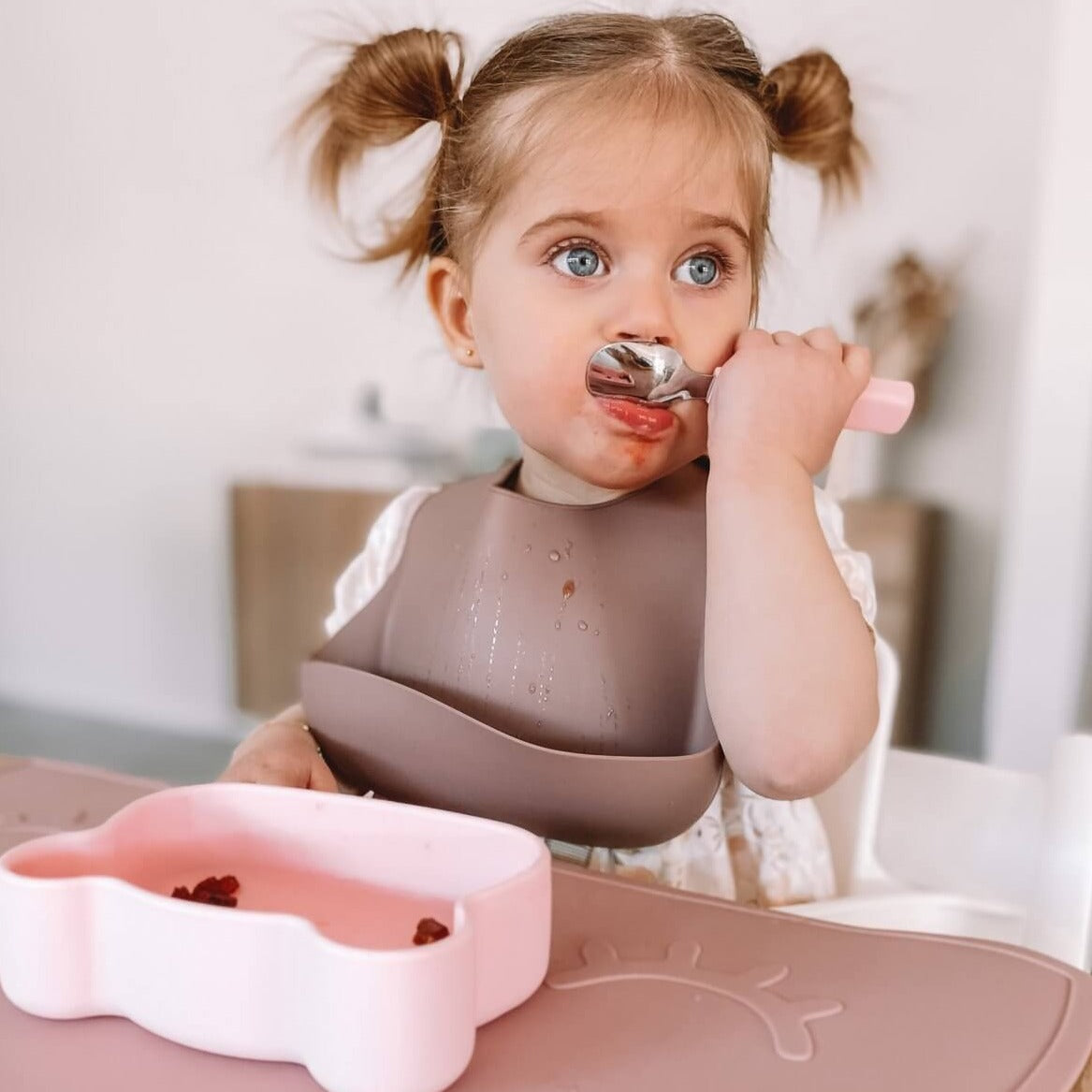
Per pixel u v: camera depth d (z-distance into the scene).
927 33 0.89
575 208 0.48
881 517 1.00
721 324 0.49
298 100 1.05
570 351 0.48
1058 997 0.34
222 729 1.29
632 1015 0.32
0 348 1.33
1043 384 0.98
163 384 1.25
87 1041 0.30
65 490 1.33
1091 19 0.92
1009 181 0.94
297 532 1.20
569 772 0.44
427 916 0.35
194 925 0.29
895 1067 0.29
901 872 0.64
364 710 0.50
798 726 0.42
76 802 0.50
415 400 1.06
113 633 1.33
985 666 1.03
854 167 0.85
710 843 0.56
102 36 1.19
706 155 0.48
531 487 0.56
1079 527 0.99
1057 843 0.50
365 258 0.98
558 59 0.50
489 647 0.53
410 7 0.84
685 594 0.51
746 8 0.78
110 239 1.25
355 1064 0.26
